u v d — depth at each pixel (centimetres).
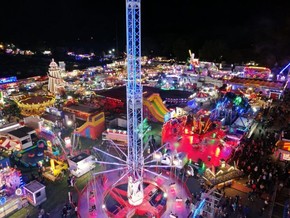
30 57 15850
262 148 4419
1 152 4444
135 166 3225
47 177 3800
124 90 6756
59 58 15600
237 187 3594
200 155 4175
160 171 3944
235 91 6781
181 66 9319
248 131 4903
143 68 10250
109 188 3547
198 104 6184
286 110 6206
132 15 2748
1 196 3216
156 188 3597
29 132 4675
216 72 8594
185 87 7931
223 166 3788
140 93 3017
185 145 4338
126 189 3644
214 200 3189
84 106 5541
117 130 4691
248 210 3141
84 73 9538
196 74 8200
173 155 3978
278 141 4359
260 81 7325
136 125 3105
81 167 3872
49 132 4816
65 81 8362
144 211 3216
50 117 5431
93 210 3166
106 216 3100
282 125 5441
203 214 3036
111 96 6334
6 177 3384
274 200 3334
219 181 3534
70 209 3192
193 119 4681
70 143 4475
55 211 3234
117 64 10762
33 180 3647
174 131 4588
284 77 8150
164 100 6512
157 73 9369
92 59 14900
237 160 4097
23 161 4191
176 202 3347
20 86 8019
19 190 3309
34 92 7550
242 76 8225
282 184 3553
